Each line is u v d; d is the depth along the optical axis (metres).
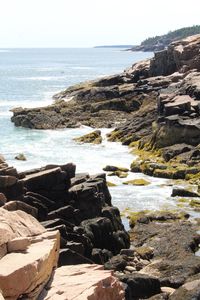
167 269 23.62
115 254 27.20
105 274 16.09
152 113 60.28
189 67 82.50
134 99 74.81
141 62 102.44
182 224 30.34
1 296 12.48
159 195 37.59
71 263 21.83
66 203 26.88
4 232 15.09
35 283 14.20
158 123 52.53
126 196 37.22
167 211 33.31
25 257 14.55
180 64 86.62
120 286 16.08
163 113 54.53
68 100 87.00
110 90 79.56
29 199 24.73
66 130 66.06
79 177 29.61
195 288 19.44
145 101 72.19
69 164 27.80
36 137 61.38
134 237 29.20
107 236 26.97
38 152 52.62
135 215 32.50
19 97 103.75
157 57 91.00
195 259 24.73
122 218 32.53
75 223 26.31
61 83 138.12
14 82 141.00
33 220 17.78
